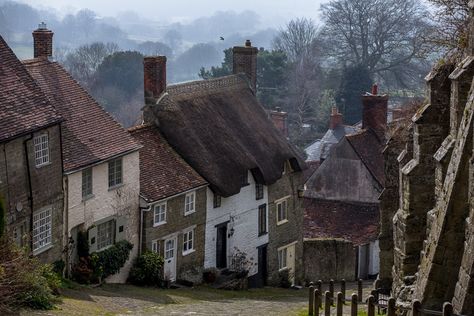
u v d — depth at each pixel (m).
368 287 65.12
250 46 74.00
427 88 42.00
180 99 65.44
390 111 102.50
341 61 133.12
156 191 58.12
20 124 46.94
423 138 41.53
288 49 161.75
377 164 76.75
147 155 60.75
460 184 31.48
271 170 67.44
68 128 54.06
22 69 50.56
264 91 142.25
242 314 44.75
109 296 48.72
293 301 55.88
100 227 54.53
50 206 49.94
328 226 75.38
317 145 122.81
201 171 62.41
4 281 38.22
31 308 39.75
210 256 63.28
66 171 50.91
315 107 141.50
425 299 32.16
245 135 67.81
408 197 41.88
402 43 126.88
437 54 63.53
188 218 60.75
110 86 156.50
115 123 57.88
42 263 49.03
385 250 52.69
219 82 70.44
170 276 59.44
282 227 70.44
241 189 65.50
